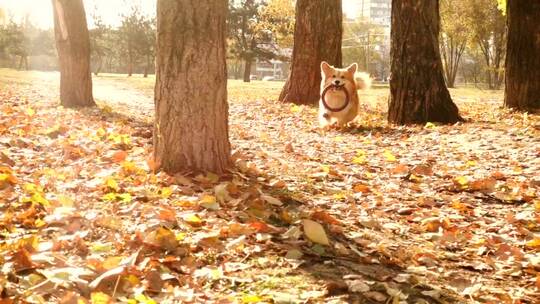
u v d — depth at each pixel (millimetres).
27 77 15766
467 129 6039
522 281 2701
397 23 6566
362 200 4156
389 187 4535
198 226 2990
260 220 3188
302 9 8203
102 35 33531
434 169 4910
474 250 3146
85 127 5551
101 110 6754
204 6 4082
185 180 3889
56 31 6984
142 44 30016
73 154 4652
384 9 72625
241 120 6914
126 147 4949
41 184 3680
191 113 4156
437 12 6594
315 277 2410
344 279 2404
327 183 4535
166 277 2248
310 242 2828
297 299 2143
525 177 4672
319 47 8195
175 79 4133
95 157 4617
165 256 2506
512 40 7266
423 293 2340
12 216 2941
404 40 6543
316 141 5746
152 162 4242
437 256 3002
